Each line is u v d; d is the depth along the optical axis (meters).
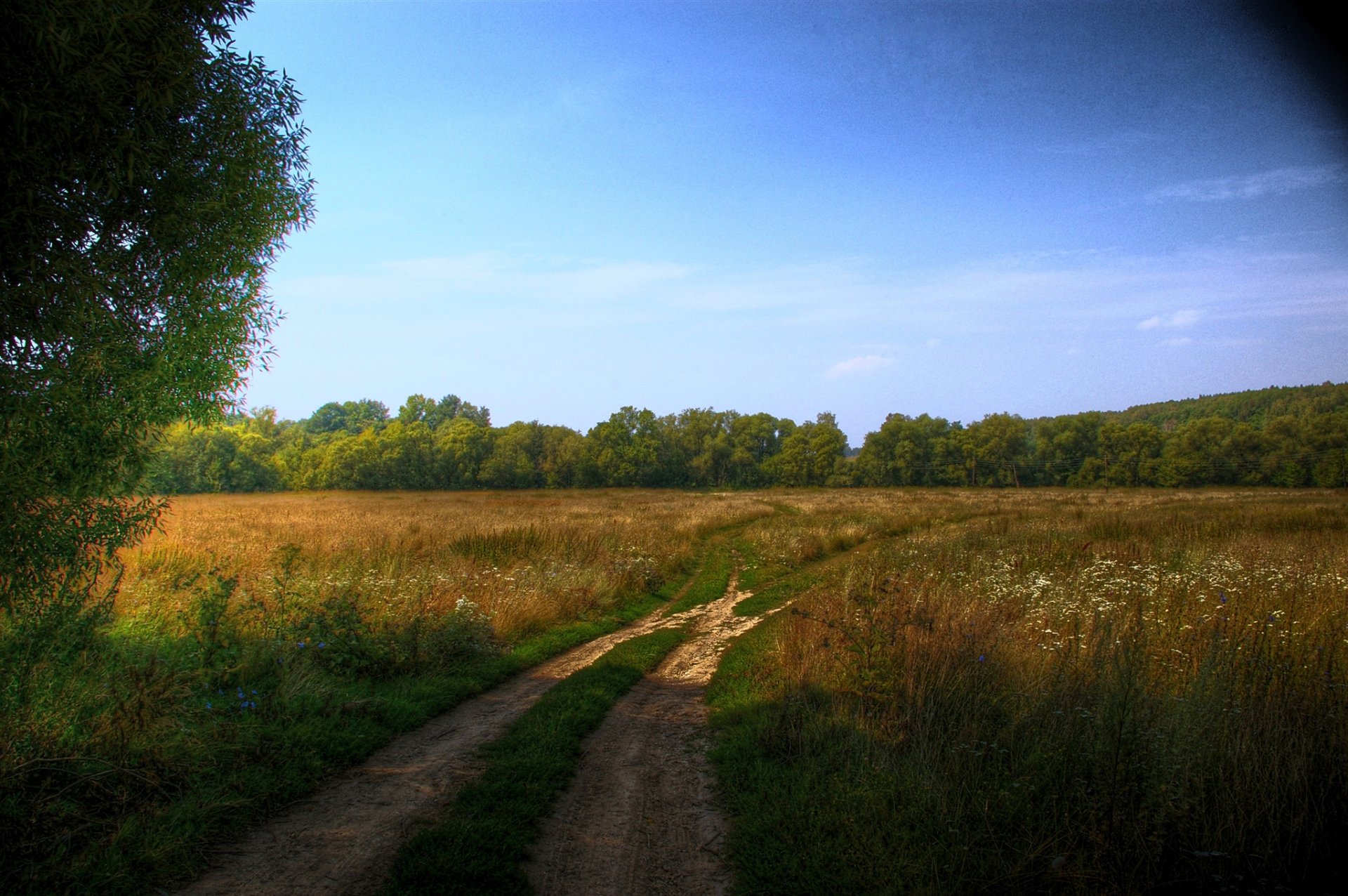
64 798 3.87
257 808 4.25
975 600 7.86
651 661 8.82
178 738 4.47
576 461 95.88
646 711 6.87
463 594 9.99
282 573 10.06
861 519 29.58
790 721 5.62
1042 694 5.03
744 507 42.56
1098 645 5.26
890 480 107.44
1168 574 9.89
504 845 3.91
